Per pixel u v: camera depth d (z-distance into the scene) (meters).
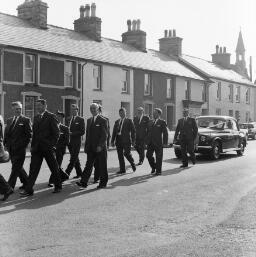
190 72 40.25
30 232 6.25
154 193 9.59
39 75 25.11
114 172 13.27
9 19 27.09
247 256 5.25
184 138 14.88
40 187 10.27
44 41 26.59
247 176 12.54
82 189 10.05
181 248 5.55
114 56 31.30
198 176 12.46
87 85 28.28
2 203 8.34
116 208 7.96
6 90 23.23
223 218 7.23
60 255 5.23
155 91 34.56
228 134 18.39
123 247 5.58
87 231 6.34
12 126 9.28
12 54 23.64
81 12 33.03
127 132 12.99
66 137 10.70
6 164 14.79
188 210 7.85
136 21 37.56
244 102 50.78
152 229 6.50
